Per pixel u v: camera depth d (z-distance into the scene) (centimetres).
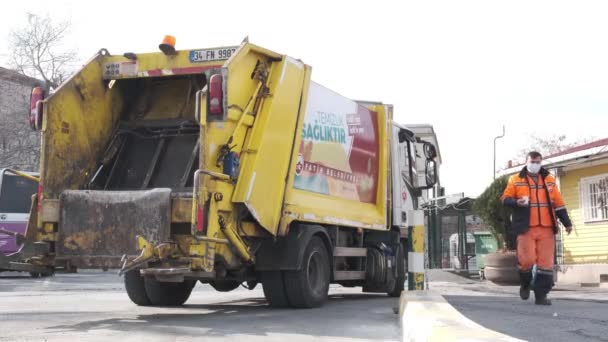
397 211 1189
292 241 848
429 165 1360
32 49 3241
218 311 853
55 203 728
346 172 1039
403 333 591
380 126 1173
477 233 2066
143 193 695
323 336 613
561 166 1717
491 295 1090
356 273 1060
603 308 793
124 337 592
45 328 655
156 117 864
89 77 805
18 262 710
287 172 838
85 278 1955
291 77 852
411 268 805
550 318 671
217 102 693
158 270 672
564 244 1780
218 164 721
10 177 1906
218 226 715
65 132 764
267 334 622
